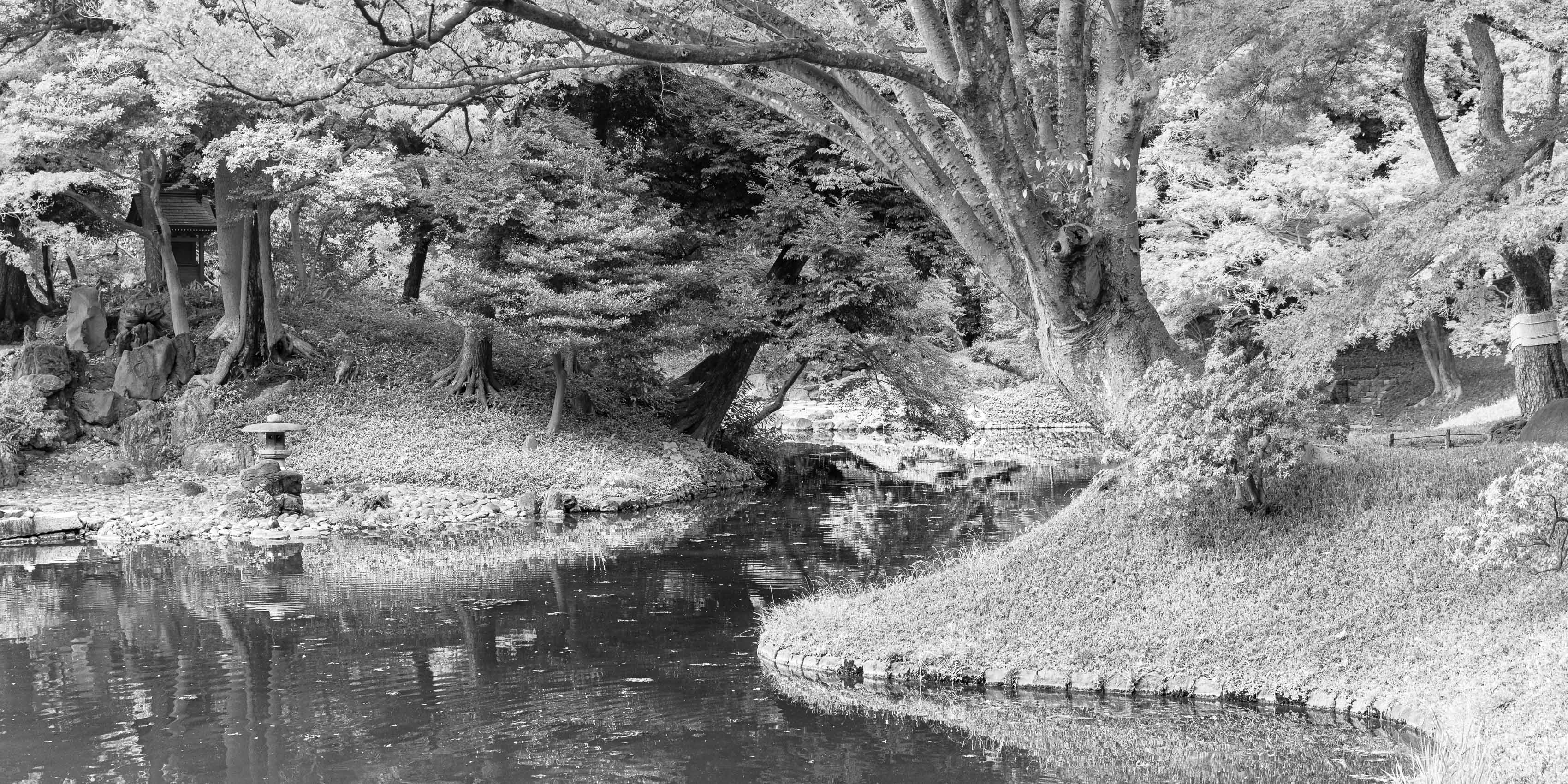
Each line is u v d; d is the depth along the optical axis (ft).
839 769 31.91
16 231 115.96
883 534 75.15
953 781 30.94
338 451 97.30
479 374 108.06
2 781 31.14
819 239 97.19
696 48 34.47
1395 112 89.20
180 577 61.00
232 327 108.47
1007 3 47.03
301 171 83.61
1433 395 125.39
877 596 46.52
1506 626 34.94
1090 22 53.06
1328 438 44.96
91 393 101.14
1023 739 34.09
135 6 57.36
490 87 44.11
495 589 57.62
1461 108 99.09
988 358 184.65
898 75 38.70
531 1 38.37
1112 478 47.88
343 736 34.99
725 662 43.21
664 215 95.40
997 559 46.34
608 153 100.12
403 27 39.52
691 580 59.52
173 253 123.44
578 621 50.26
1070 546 45.32
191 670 42.39
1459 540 33.81
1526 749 27.76
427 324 121.60
